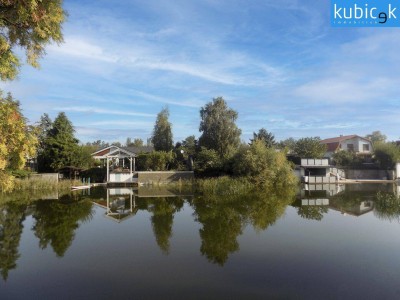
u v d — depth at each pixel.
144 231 11.94
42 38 5.82
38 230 12.20
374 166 40.28
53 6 5.56
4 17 5.31
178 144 51.28
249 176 29.66
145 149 54.97
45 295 6.46
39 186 27.47
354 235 11.09
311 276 7.37
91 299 6.26
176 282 7.05
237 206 17.95
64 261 8.54
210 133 38.38
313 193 24.52
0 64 5.41
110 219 14.34
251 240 10.52
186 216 14.95
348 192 25.17
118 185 32.78
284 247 9.69
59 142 33.31
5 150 6.10
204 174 34.12
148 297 6.33
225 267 7.97
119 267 8.02
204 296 6.36
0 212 16.20
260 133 50.16
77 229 12.37
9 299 6.30
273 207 17.50
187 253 9.15
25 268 8.01
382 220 13.70
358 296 6.35
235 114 38.69
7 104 6.10
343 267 7.95
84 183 31.05
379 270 7.73
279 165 30.58
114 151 34.97
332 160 42.94
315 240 10.48
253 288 6.74
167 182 33.47
